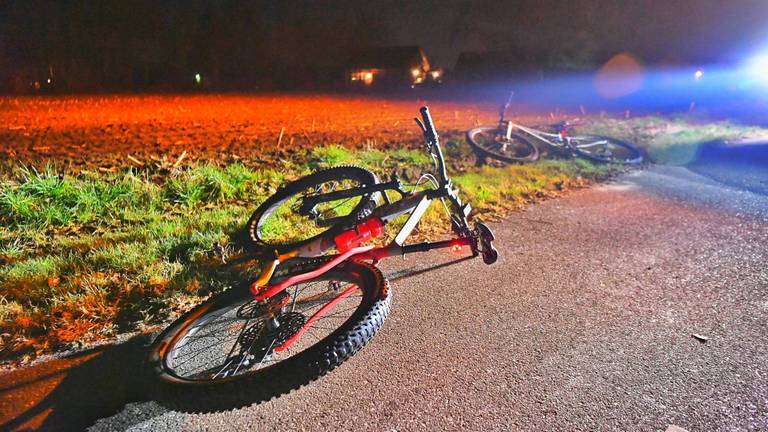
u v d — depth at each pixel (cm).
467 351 328
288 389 227
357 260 320
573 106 2859
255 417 271
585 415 264
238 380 230
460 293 414
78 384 299
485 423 261
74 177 685
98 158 841
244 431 261
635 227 601
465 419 264
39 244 516
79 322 363
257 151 958
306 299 395
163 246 492
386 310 263
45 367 316
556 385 290
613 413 265
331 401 282
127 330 360
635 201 741
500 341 339
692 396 276
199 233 520
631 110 2548
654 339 338
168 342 286
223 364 306
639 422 258
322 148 941
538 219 639
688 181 903
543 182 843
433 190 327
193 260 470
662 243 539
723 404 269
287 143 1084
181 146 1009
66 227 559
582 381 294
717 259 485
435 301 400
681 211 677
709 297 400
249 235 502
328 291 406
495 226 606
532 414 267
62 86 5391
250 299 309
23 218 561
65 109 2142
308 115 1930
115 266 450
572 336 345
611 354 321
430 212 627
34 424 267
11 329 356
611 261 486
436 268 468
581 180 891
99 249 492
